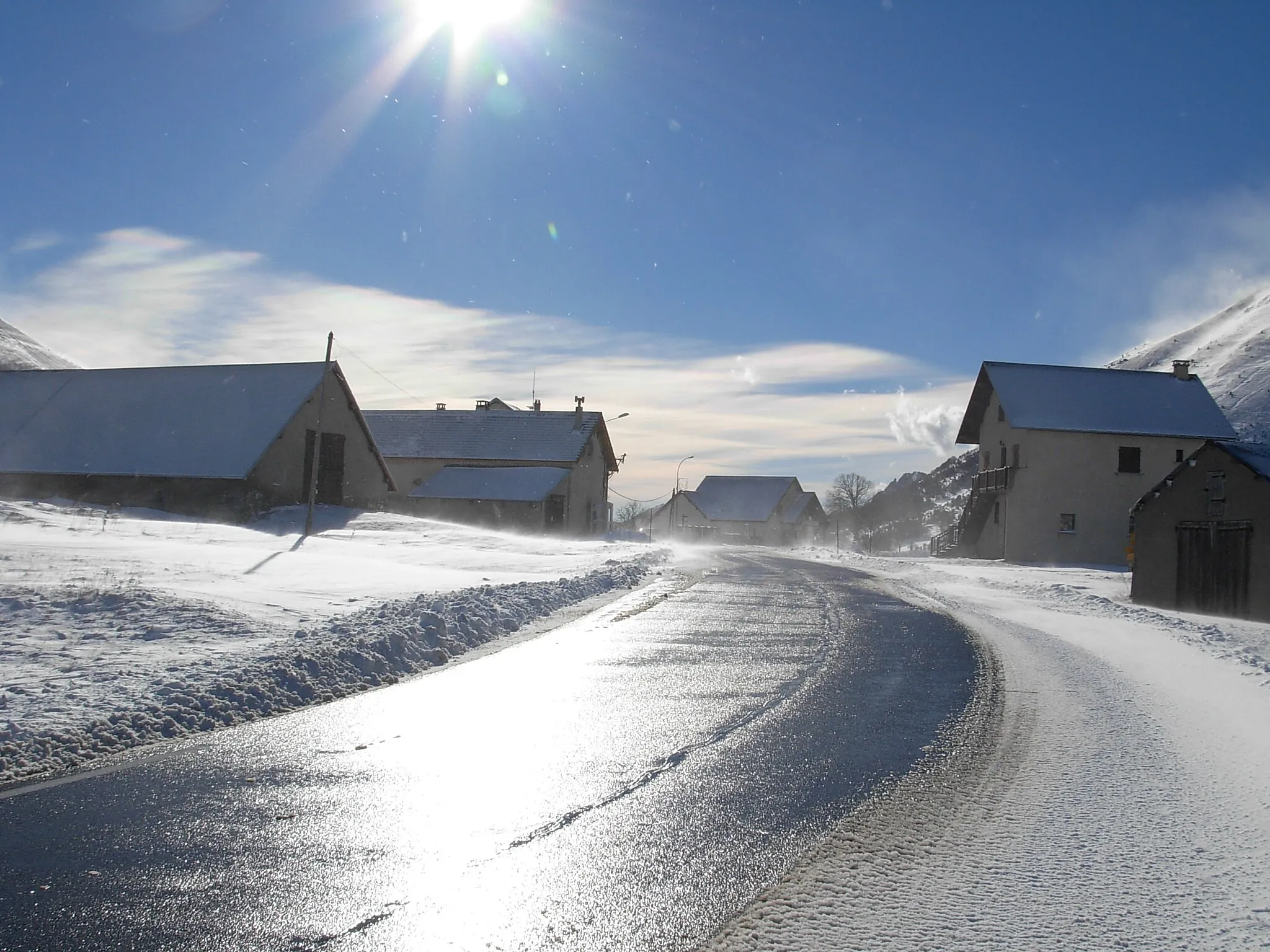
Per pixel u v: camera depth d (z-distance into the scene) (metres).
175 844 5.86
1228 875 5.65
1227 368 136.25
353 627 13.23
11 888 5.14
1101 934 4.81
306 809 6.56
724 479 119.12
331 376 47.03
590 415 68.75
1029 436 49.56
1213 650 15.61
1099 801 7.12
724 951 4.56
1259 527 23.53
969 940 4.71
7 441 46.06
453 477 62.44
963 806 6.98
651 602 21.64
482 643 14.70
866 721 9.82
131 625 12.63
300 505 44.44
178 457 42.75
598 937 4.69
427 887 5.26
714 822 6.49
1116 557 49.19
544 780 7.42
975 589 28.97
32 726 8.10
